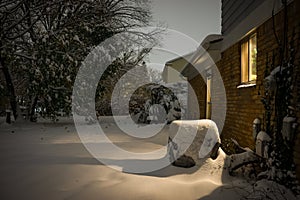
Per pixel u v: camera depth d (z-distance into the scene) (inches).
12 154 203.2
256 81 204.2
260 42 200.2
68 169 157.5
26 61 402.3
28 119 509.7
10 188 128.9
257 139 167.8
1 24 359.9
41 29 412.8
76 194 123.1
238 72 256.1
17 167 162.1
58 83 382.9
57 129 405.7
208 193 129.0
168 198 121.9
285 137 141.9
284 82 149.9
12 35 415.2
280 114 150.9
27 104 511.5
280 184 138.4
